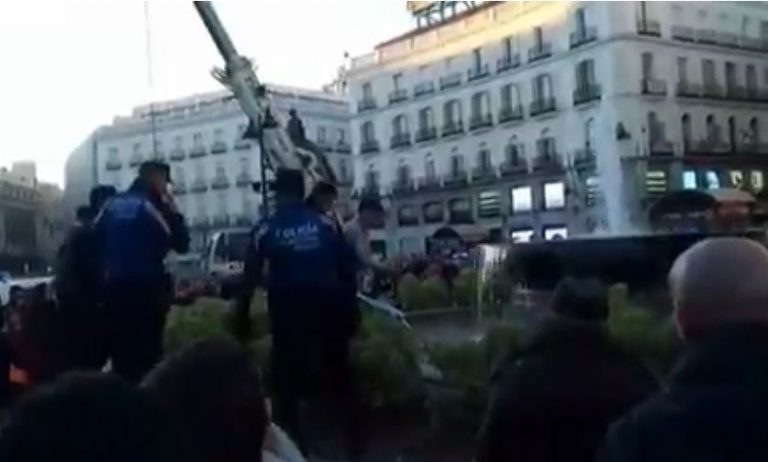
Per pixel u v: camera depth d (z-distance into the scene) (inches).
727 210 412.2
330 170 882.1
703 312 81.6
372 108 2637.8
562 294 116.6
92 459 56.0
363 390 241.3
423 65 2524.6
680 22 2161.7
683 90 2146.9
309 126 2581.2
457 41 2437.3
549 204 2199.8
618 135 2047.2
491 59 2358.5
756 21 2301.9
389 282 450.9
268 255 232.8
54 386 59.7
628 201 1663.4
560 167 2164.1
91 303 232.4
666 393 80.4
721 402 75.9
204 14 861.2
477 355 234.4
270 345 241.9
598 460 81.7
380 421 241.3
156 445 58.3
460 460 206.7
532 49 2255.2
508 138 2315.5
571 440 109.3
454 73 2444.6
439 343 264.5
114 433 57.2
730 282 80.9
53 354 217.9
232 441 88.0
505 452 113.3
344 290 234.8
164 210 244.8
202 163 2226.9
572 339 114.0
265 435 96.6
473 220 2383.1
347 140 2711.6
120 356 234.1
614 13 2073.1
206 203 2218.3
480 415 226.1
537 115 2239.2
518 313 188.4
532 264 146.6
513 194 2287.2
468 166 2416.3
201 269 892.6
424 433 231.8
